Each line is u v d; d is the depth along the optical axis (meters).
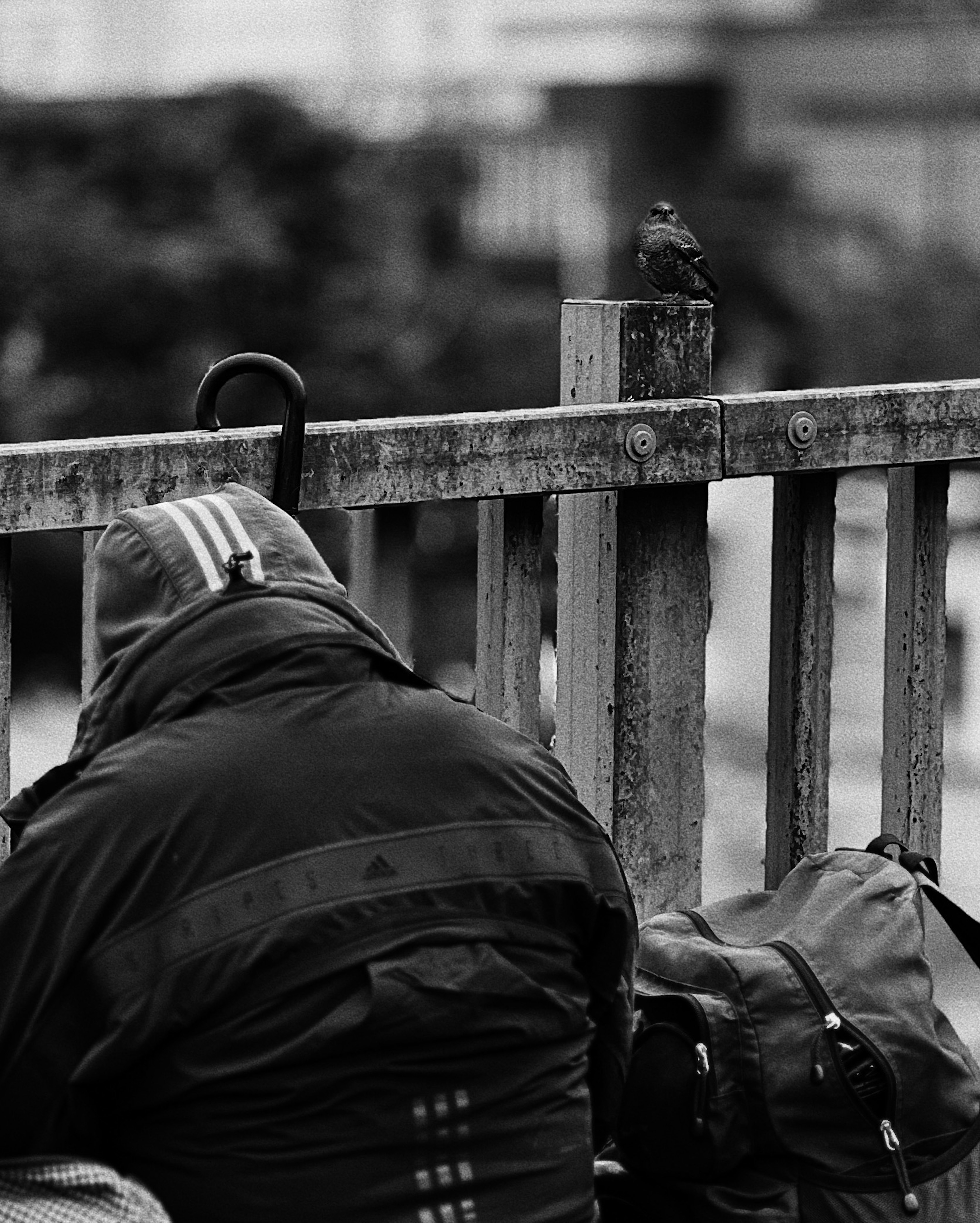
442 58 161.12
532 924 7.30
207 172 92.38
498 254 116.00
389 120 147.88
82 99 97.81
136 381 88.31
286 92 98.25
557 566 11.45
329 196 93.94
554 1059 7.28
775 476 11.51
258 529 7.75
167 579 7.54
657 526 11.12
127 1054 6.80
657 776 11.33
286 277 89.25
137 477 9.06
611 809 11.22
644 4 160.38
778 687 11.59
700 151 160.38
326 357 90.25
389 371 91.44
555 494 10.46
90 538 9.06
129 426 86.25
